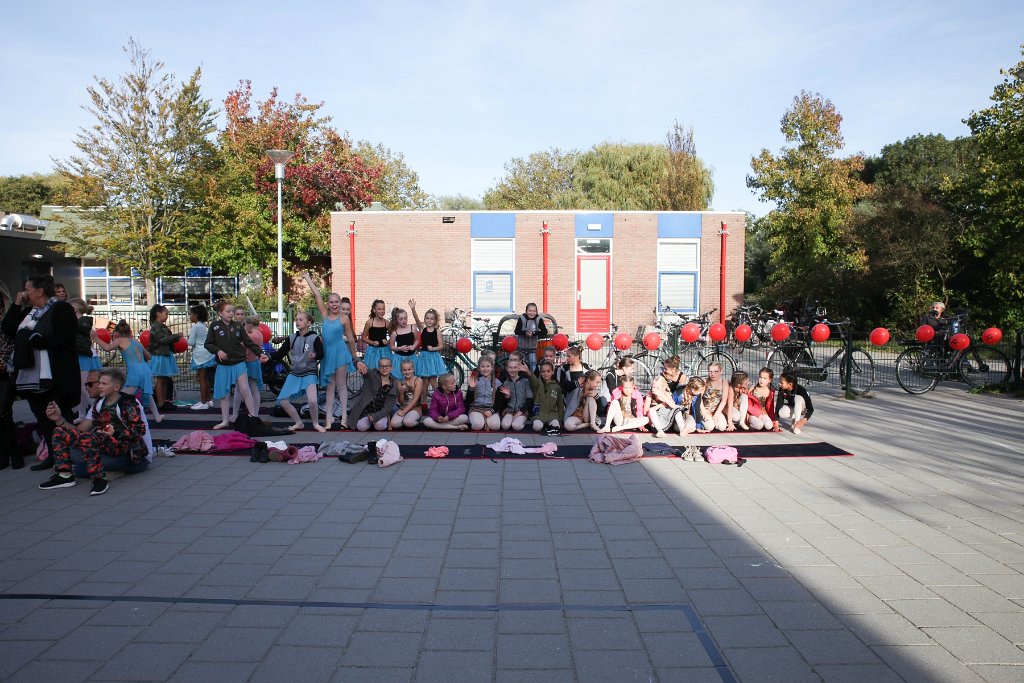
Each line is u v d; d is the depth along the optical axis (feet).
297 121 92.12
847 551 15.72
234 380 29.12
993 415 32.81
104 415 21.21
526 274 64.49
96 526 17.42
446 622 12.46
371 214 64.54
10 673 10.70
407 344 31.30
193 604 13.11
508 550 15.88
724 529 17.22
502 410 29.71
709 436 28.07
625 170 125.90
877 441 27.17
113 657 11.21
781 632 12.07
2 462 22.99
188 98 79.56
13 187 153.99
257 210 86.38
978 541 16.30
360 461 23.94
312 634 12.00
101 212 78.38
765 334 51.78
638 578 14.34
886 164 147.43
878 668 10.89
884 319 70.18
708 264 64.59
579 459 24.43
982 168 64.03
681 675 10.75
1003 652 11.34
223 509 18.78
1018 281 59.98
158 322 35.09
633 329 64.54
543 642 11.77
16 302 23.20
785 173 83.05
